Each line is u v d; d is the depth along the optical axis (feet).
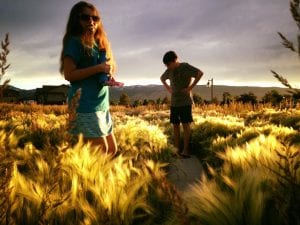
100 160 10.92
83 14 13.03
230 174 10.20
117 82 13.34
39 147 17.10
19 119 26.76
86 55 13.17
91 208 7.79
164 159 20.94
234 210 7.40
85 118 13.05
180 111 27.58
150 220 8.36
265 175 8.79
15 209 7.84
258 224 7.16
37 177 9.14
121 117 64.39
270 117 44.34
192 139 31.89
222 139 22.09
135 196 9.36
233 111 68.44
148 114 71.15
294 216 6.60
